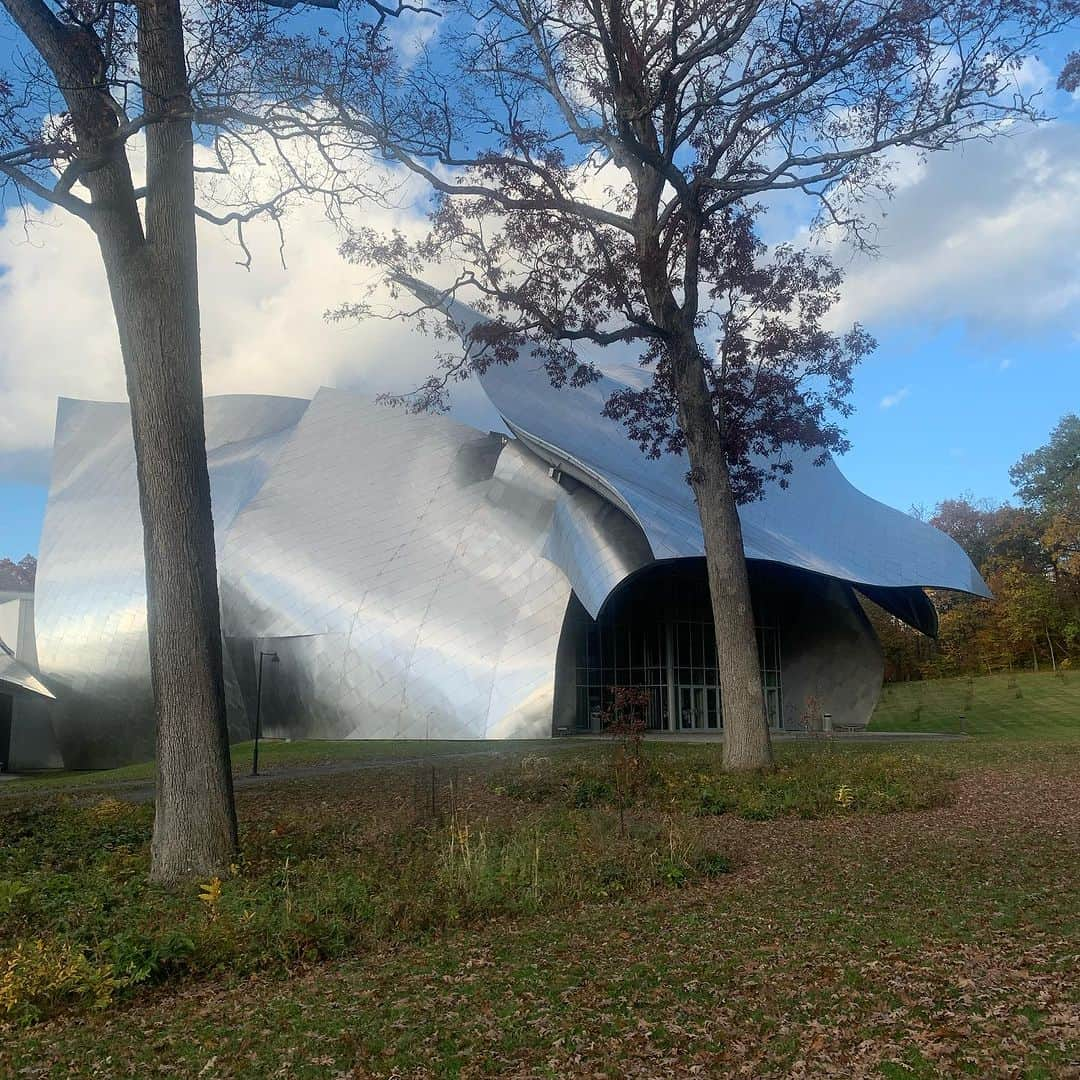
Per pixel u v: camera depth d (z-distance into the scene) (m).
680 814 14.40
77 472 44.47
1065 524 68.06
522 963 7.72
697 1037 6.06
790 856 11.98
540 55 19.88
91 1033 6.62
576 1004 6.73
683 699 41.84
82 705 39.16
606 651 41.97
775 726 43.31
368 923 8.79
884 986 6.79
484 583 37.66
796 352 22.86
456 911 9.06
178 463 11.34
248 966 7.79
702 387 20.41
